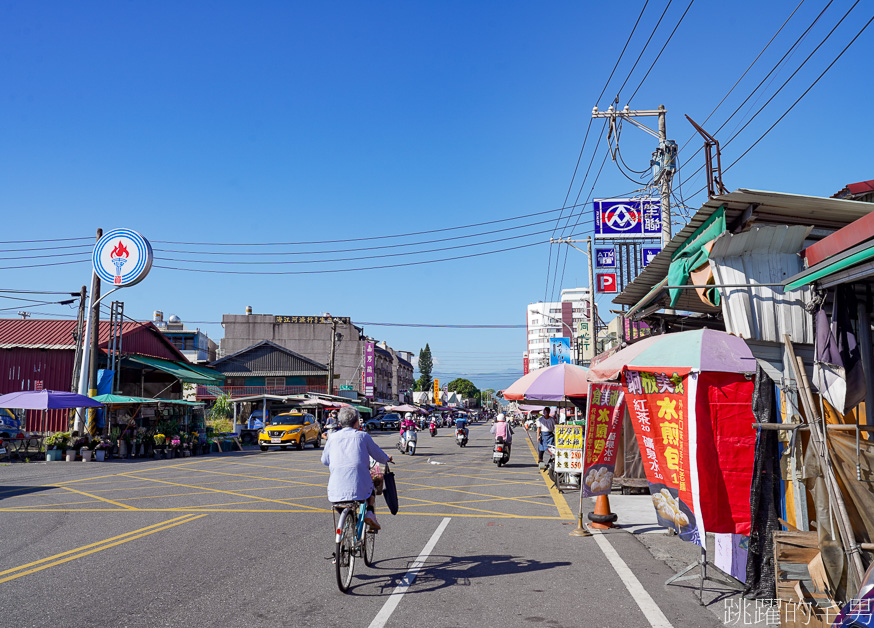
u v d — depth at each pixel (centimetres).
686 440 591
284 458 2475
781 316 684
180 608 530
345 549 593
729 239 687
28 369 3012
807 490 561
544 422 1834
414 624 495
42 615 509
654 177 1662
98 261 2622
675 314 1186
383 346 11331
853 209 706
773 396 594
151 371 3516
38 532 880
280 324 7962
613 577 641
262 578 630
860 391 590
